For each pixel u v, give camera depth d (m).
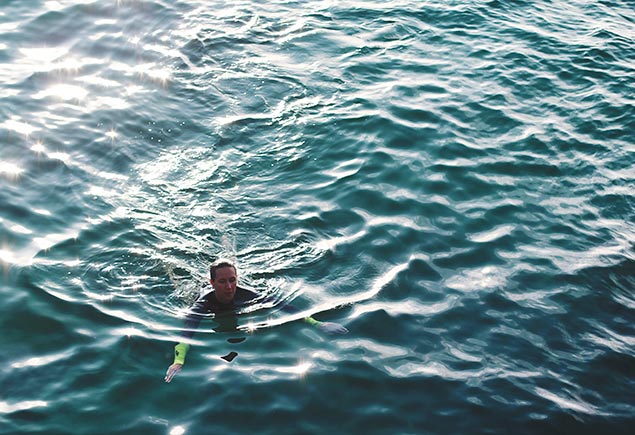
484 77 12.31
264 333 7.28
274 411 6.42
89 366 6.82
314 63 12.58
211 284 7.60
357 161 10.14
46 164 9.71
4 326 7.21
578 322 7.65
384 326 7.43
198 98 11.48
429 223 9.03
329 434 6.23
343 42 13.26
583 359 7.18
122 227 8.72
